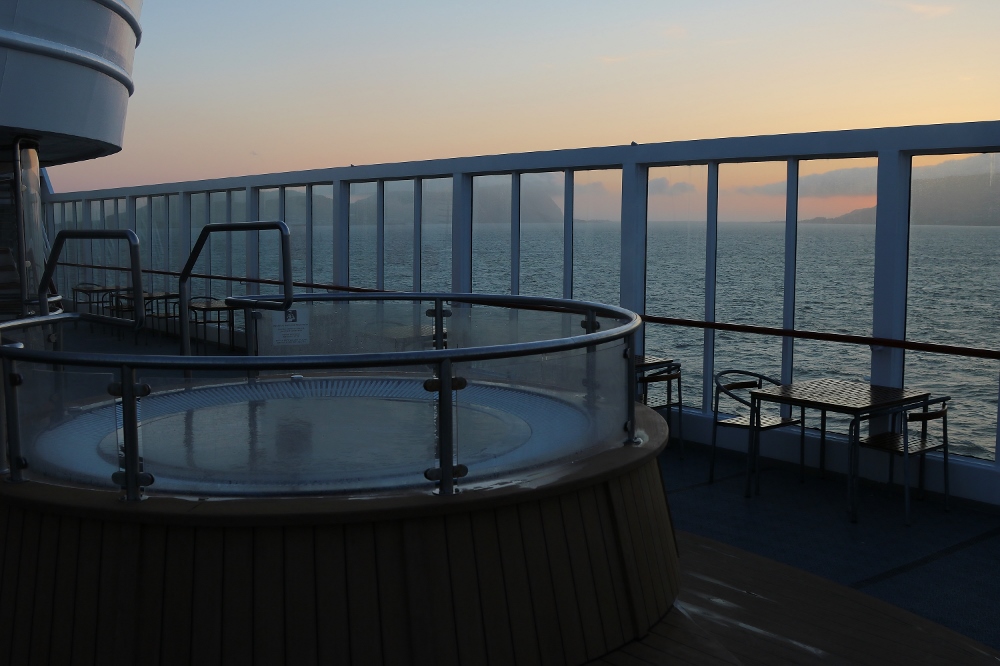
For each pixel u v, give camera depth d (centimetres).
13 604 287
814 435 603
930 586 407
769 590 392
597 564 309
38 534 283
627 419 354
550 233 820
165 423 283
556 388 317
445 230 933
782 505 531
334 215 1084
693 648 316
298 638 265
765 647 332
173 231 1459
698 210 701
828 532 482
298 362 269
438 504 272
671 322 711
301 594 265
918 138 565
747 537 474
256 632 264
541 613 292
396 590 271
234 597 264
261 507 268
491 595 282
